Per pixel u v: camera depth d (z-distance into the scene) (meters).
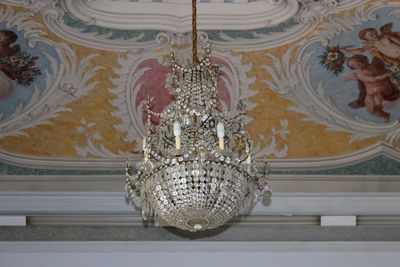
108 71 10.10
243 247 10.40
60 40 9.85
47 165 10.33
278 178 10.43
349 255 10.38
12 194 10.28
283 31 9.88
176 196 7.41
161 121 8.22
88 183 10.38
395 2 9.48
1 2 9.44
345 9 9.59
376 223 10.46
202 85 8.09
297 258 10.35
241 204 7.84
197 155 7.41
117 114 10.26
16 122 10.17
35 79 10.07
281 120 10.33
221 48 10.02
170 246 10.40
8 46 9.86
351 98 10.25
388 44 9.91
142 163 7.91
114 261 10.32
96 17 9.68
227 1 9.65
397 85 10.16
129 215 10.45
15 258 10.28
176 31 9.87
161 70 10.12
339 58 10.06
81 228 10.49
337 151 10.41
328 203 10.40
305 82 10.17
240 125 8.42
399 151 10.39
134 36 9.90
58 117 10.23
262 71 10.13
